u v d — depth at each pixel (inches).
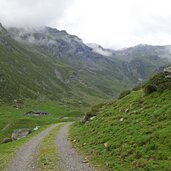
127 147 1526.8
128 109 2289.6
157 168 1183.6
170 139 1390.3
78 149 1946.4
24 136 3939.5
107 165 1376.7
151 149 1390.3
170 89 2139.5
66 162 1542.8
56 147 2155.5
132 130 1760.6
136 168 1251.8
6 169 1517.0
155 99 2142.0
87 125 2783.0
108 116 2479.1
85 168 1376.7
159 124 1647.4
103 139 1897.1
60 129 4003.4
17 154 2020.2
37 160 1674.5
